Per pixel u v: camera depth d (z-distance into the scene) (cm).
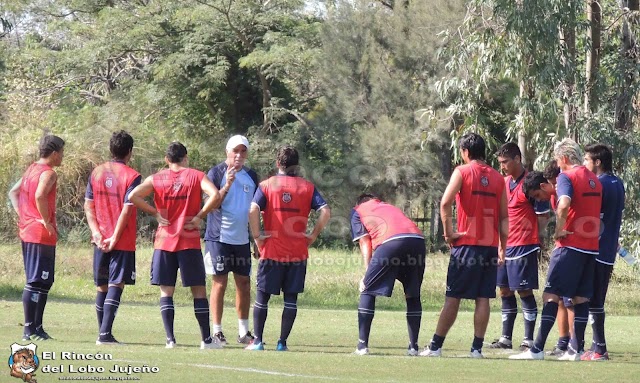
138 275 7556
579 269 3634
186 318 5044
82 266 8200
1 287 6512
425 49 11269
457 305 3638
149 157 11131
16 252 9081
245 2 13550
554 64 7012
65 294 6531
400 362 3353
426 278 7831
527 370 3228
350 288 7206
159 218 3678
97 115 13862
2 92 15162
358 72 11825
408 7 11744
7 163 10256
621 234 7525
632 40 7650
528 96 7400
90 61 14600
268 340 4234
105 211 3819
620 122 7575
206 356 3362
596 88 7538
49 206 3791
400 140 10956
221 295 4034
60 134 12162
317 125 12312
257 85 14238
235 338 4316
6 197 10050
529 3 6875
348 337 4412
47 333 4088
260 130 13450
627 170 7369
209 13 13475
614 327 5078
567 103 7319
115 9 14175
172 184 3662
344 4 11969
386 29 11656
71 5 15250
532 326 4069
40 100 15462
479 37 7431
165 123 14188
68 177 9925
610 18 8212
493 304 6731
